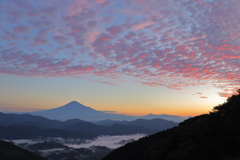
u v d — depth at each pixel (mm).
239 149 14797
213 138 17422
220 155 15016
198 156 15984
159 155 22969
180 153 18219
